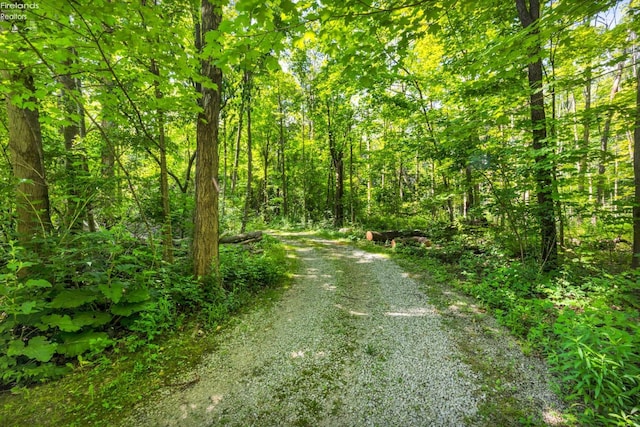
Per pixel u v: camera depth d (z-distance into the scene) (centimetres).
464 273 579
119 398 249
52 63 335
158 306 384
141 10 260
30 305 252
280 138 1922
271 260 691
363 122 1352
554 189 518
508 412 236
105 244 360
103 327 335
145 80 393
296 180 2028
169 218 525
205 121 467
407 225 1405
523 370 290
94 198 472
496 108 542
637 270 407
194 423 226
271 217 1892
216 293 458
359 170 2033
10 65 319
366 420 231
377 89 949
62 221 415
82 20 268
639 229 489
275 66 255
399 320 414
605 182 759
